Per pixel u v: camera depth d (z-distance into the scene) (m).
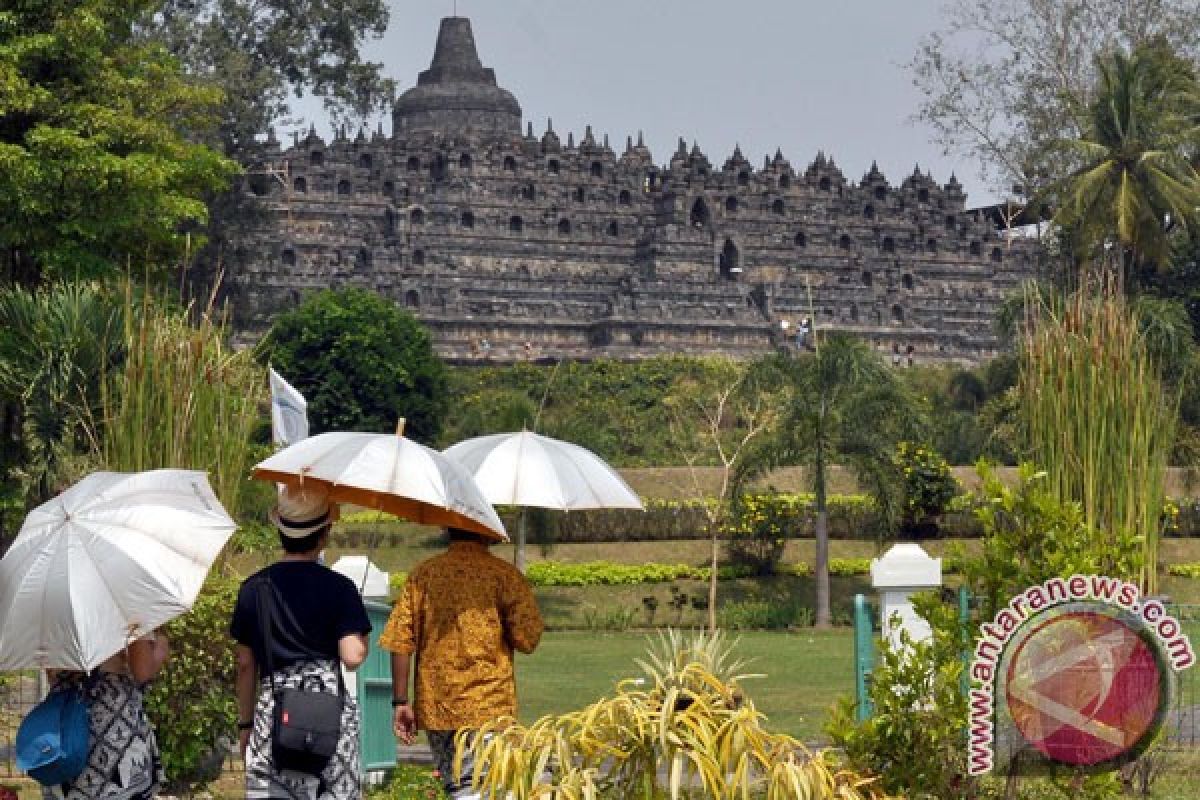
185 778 21.53
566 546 73.38
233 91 93.94
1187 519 74.38
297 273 124.19
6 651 13.16
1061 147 78.69
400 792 21.22
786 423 63.75
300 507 13.39
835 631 62.78
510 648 14.60
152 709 20.92
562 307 132.12
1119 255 77.88
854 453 63.50
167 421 24.55
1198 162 91.94
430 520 15.48
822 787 13.24
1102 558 17.16
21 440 41.06
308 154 129.12
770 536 69.94
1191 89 81.31
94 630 13.04
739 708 13.70
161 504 13.80
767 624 64.50
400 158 132.00
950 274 145.88
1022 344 24.64
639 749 13.27
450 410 94.75
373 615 22.30
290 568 13.36
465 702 14.25
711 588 61.62
